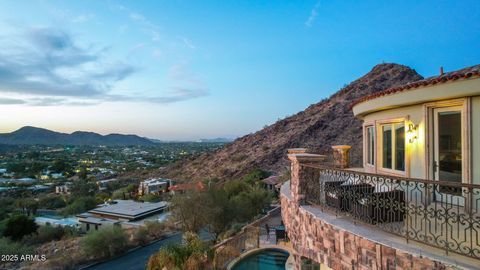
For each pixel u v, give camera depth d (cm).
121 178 9750
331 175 713
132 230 3778
